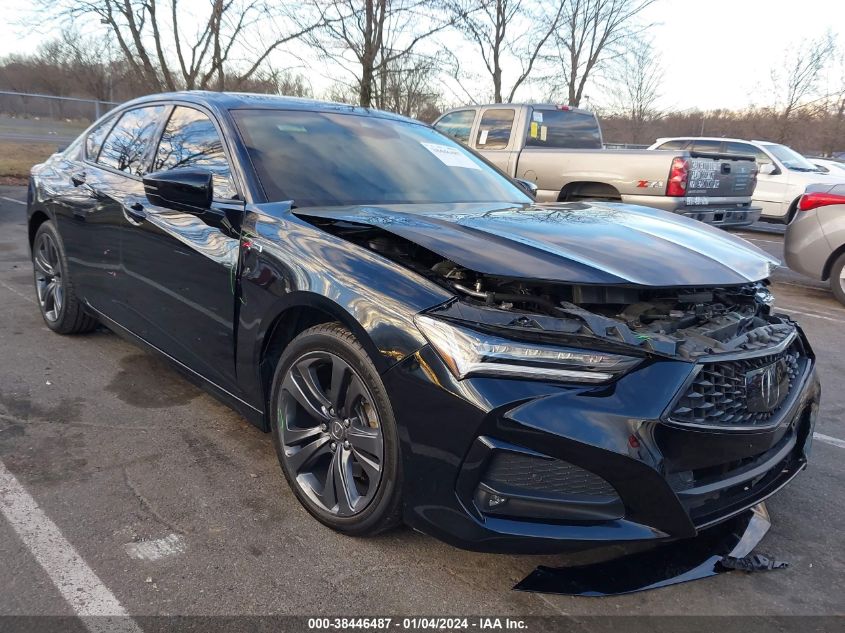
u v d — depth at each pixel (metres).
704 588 2.45
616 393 2.08
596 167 8.52
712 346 2.29
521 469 2.12
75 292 4.38
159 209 3.41
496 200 3.66
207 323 3.12
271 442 3.36
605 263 2.39
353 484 2.55
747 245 3.10
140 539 2.53
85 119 20.55
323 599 2.27
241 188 3.05
